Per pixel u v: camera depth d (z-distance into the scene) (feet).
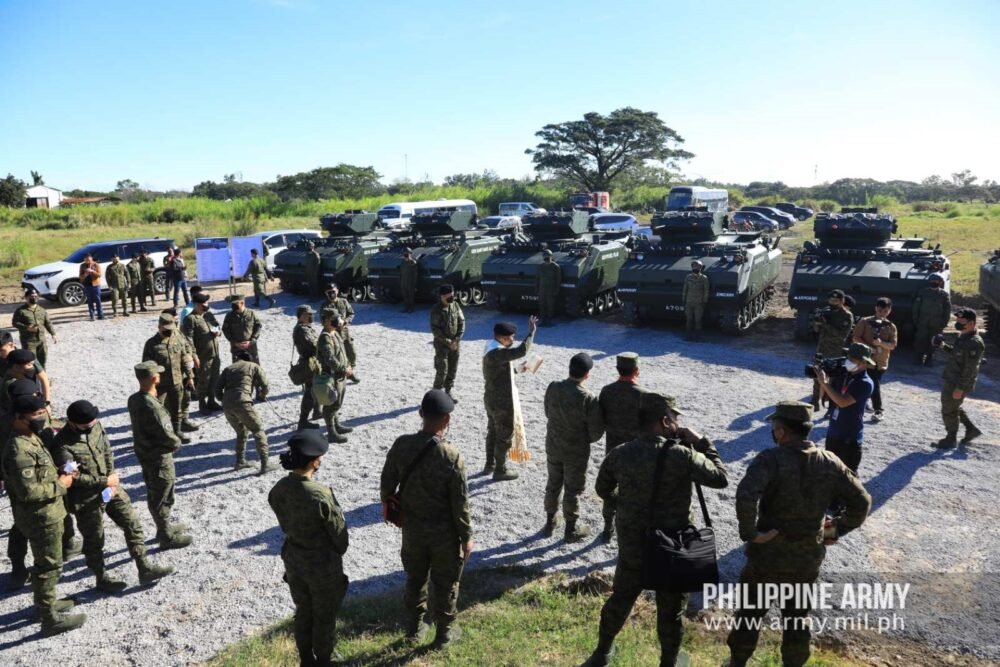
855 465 21.98
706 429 30.55
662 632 14.28
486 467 26.71
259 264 64.49
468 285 62.90
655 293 49.65
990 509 22.82
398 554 21.22
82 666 16.35
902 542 20.99
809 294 45.24
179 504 24.79
